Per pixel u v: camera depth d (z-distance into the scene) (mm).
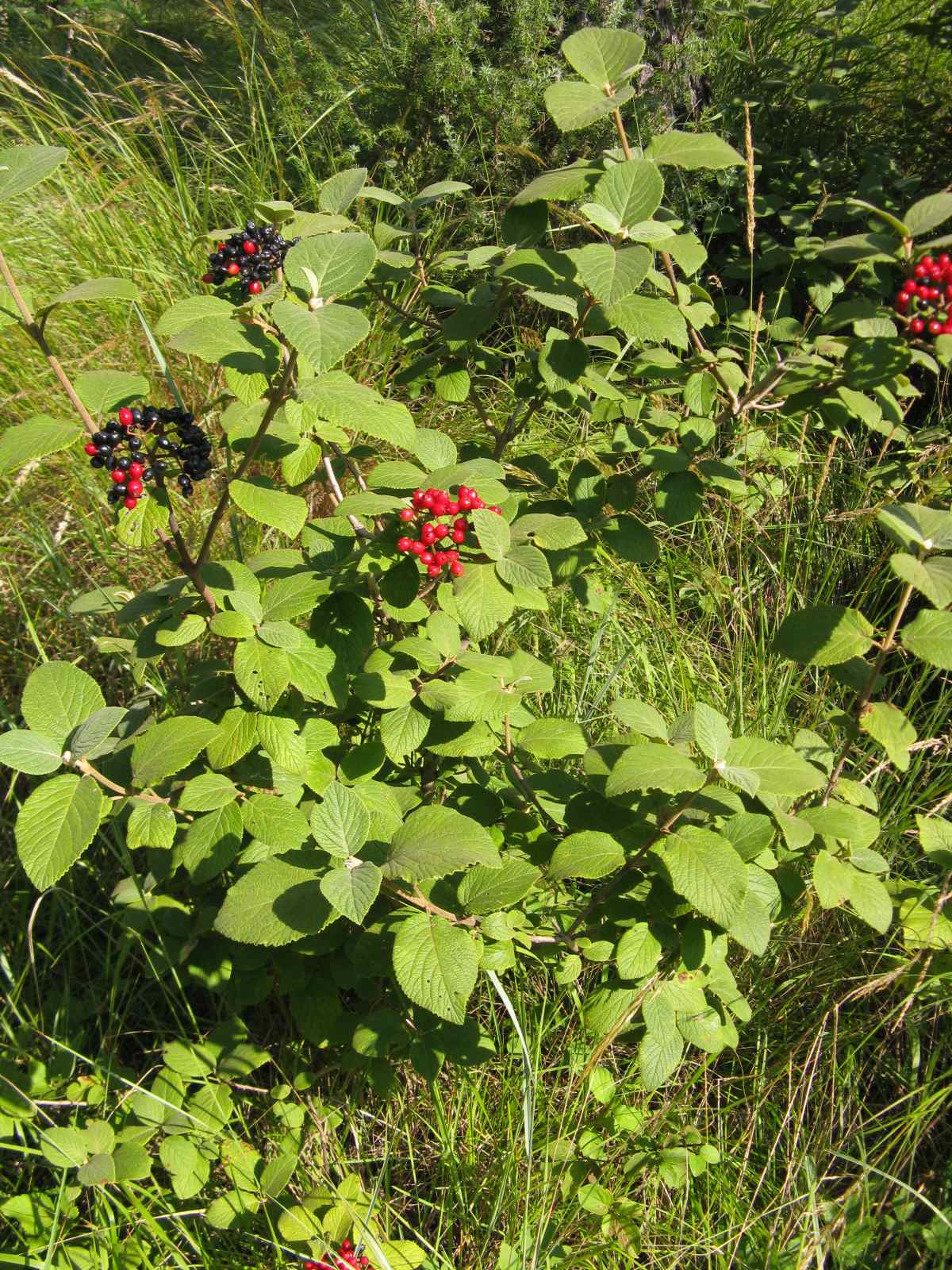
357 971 2217
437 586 2070
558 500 2453
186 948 2373
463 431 4105
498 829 2367
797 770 1812
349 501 1883
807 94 4848
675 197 4750
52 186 4684
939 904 2459
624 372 3373
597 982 2695
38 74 6176
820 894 2057
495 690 2066
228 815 1944
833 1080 2471
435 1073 2158
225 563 2076
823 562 3795
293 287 1674
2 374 3910
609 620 3471
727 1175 2436
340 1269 1988
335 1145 2402
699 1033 2217
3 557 3588
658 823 2039
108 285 1700
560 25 5055
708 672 3477
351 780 2158
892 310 1939
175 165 4730
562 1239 2291
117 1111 2324
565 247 4520
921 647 1882
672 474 2389
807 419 3670
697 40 5070
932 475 3473
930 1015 2637
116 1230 2115
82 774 1798
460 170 4812
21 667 3371
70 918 2756
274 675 1876
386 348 4262
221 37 6953
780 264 4414
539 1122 2365
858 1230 2311
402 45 5027
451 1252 2316
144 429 1812
